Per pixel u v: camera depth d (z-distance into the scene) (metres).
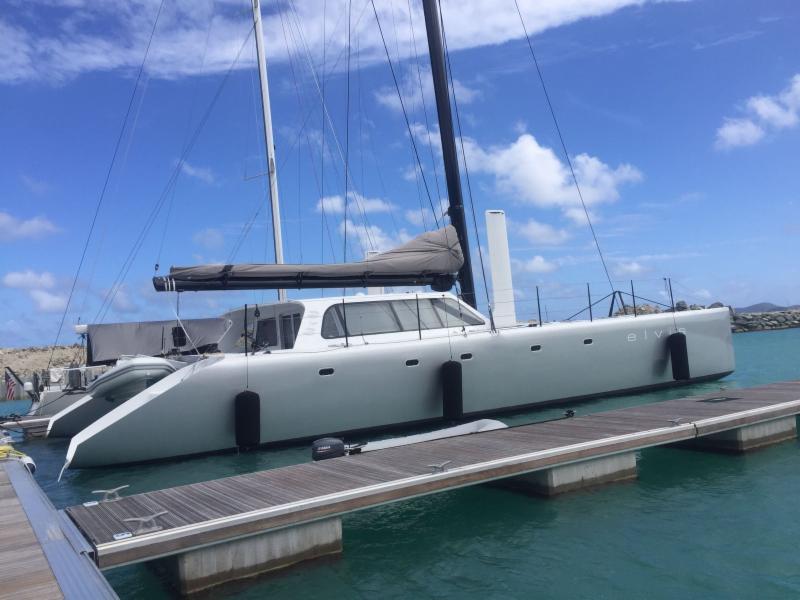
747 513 4.75
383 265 9.47
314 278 9.26
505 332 9.25
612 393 10.38
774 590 3.50
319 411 8.00
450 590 3.73
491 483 5.87
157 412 7.26
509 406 9.29
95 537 3.79
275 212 11.34
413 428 8.75
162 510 4.37
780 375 13.21
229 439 7.63
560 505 5.18
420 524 4.91
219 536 3.91
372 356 8.27
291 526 4.19
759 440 6.86
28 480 5.77
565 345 9.77
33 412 11.75
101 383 8.23
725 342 11.59
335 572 4.07
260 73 11.51
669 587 3.60
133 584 4.05
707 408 7.34
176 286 8.37
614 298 11.01
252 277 8.80
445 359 8.75
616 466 5.80
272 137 11.45
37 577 3.06
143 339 11.53
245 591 3.84
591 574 3.82
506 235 11.02
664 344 10.82
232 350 10.18
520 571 3.93
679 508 4.95
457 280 10.65
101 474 7.11
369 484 4.71
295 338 8.66
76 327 11.28
